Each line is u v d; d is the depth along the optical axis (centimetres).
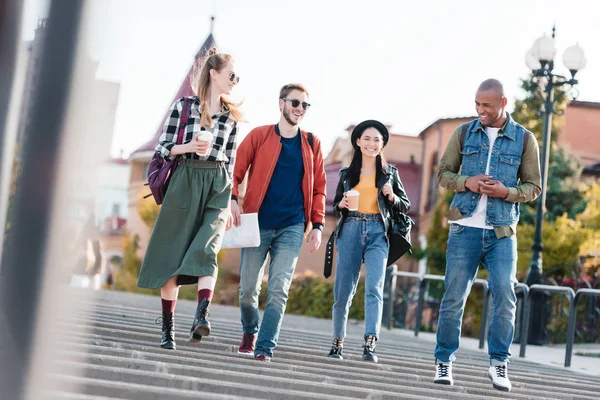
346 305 705
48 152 251
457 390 586
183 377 437
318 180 656
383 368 680
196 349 616
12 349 259
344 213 707
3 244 255
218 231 574
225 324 995
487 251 601
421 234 3134
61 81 250
